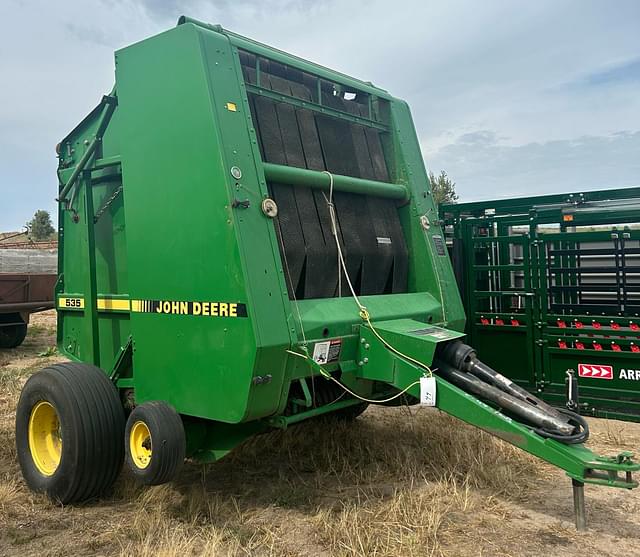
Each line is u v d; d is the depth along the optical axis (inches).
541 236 274.5
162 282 147.1
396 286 185.0
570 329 265.7
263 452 196.9
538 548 132.0
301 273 156.5
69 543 136.7
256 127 155.7
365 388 161.5
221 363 133.5
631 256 260.5
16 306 458.9
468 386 144.8
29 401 166.7
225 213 132.6
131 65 154.8
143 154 151.5
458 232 300.4
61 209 201.5
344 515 142.6
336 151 176.7
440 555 127.8
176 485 169.5
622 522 145.8
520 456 186.4
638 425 245.3
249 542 134.0
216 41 143.6
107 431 156.2
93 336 180.1
